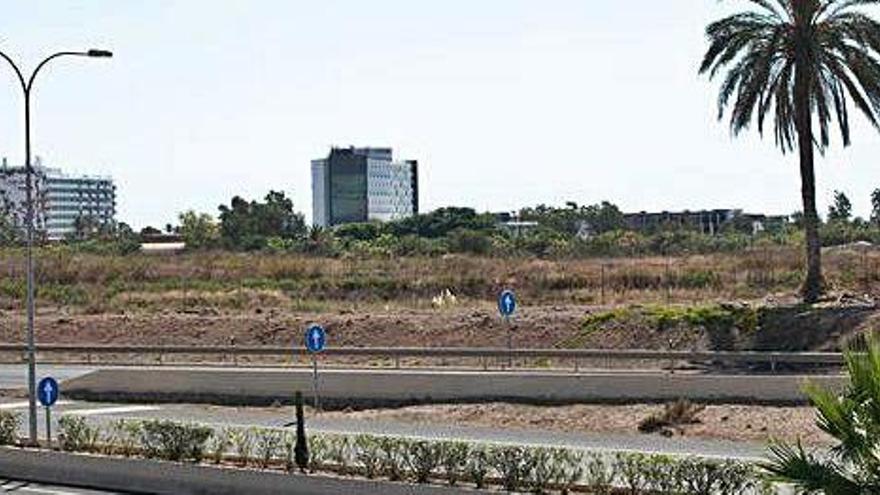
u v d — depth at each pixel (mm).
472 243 104875
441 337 55875
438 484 26359
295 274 83188
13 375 52312
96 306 71438
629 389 38875
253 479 28031
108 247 115875
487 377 40938
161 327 61844
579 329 53656
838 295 53094
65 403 45531
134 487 29984
